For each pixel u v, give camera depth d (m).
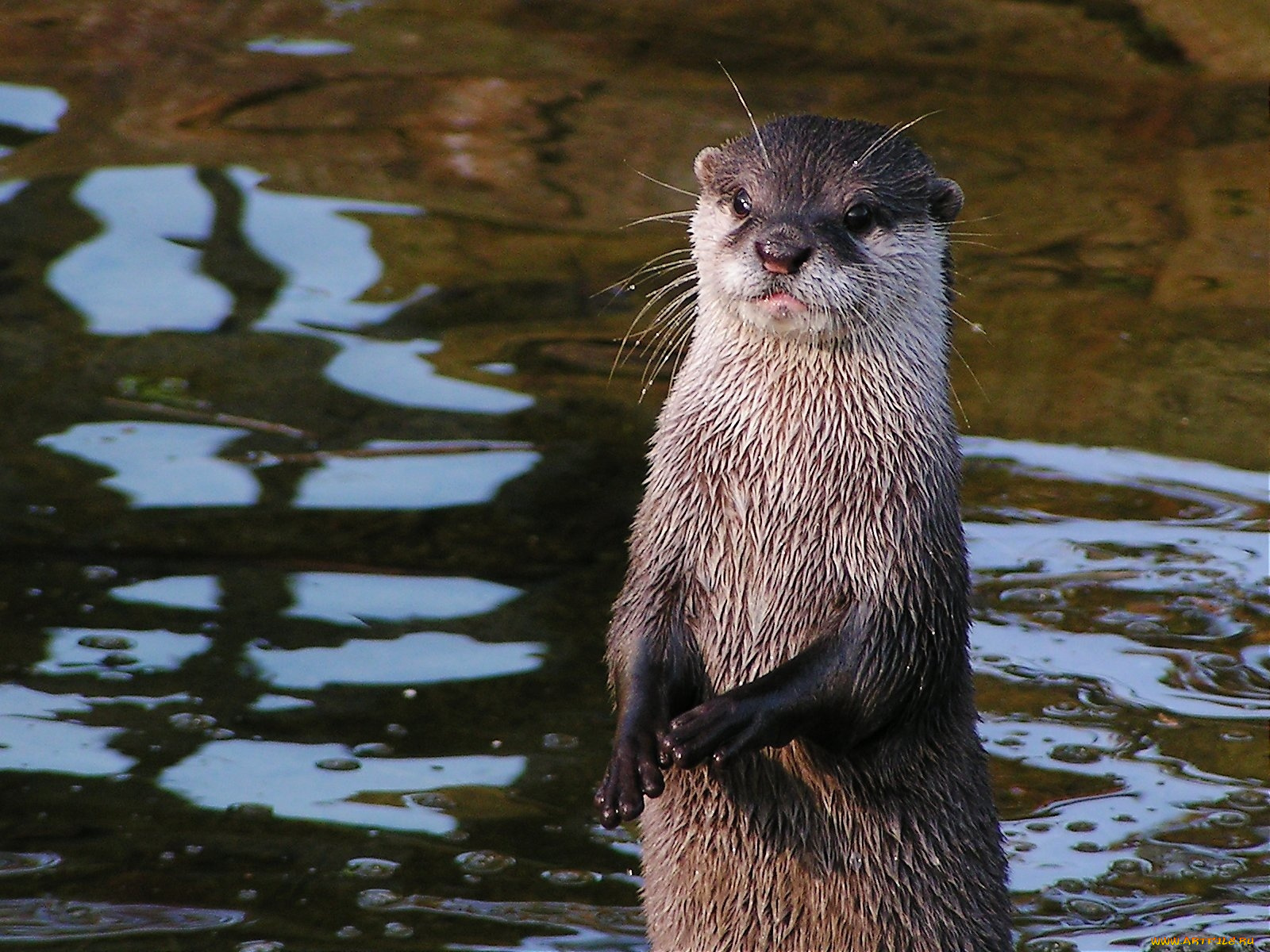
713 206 11.21
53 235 19.81
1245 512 15.73
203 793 11.93
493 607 14.13
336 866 11.31
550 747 12.59
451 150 22.52
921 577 10.42
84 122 22.73
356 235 20.30
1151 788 12.51
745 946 10.73
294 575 14.38
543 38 26.14
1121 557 15.10
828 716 10.06
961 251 20.59
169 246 19.75
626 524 15.28
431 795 12.05
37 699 12.76
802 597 10.54
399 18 26.72
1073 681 13.63
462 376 17.55
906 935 10.55
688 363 11.00
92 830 11.52
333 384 17.30
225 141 22.45
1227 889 11.52
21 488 15.31
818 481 10.51
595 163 22.31
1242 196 21.98
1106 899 11.42
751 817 10.51
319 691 13.05
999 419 17.22
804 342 10.41
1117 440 16.88
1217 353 18.45
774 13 26.94
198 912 10.80
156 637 13.55
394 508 15.36
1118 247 20.78
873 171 10.93
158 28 25.84
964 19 26.84
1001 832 11.05
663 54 25.62
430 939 10.68
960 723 10.74
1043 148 23.09
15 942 10.42
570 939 10.77
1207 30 26.23
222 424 16.52
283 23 26.42
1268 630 14.20
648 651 10.48
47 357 17.44
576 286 19.45
